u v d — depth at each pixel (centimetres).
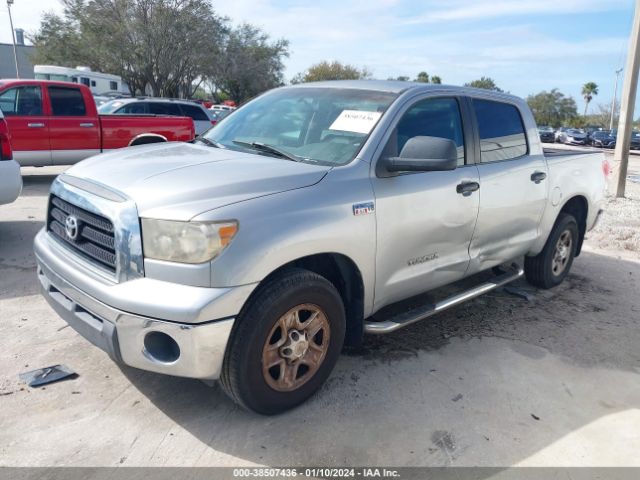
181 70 3544
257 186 295
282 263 286
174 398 324
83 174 331
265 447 287
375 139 345
